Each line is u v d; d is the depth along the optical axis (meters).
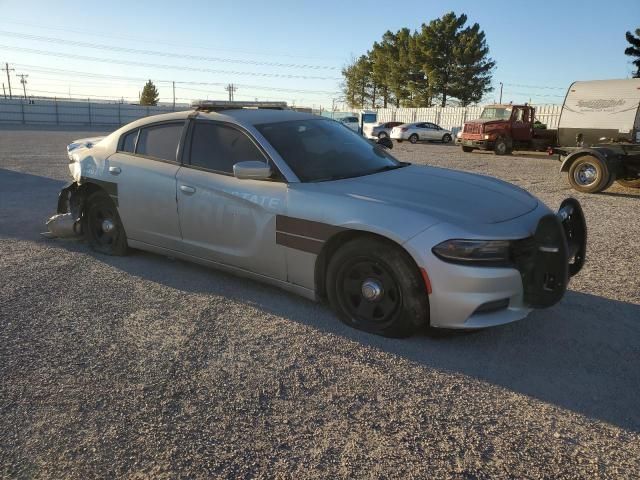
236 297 4.34
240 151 4.30
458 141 24.84
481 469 2.34
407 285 3.39
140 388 2.97
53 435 2.55
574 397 2.92
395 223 3.39
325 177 4.10
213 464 2.36
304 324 3.82
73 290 4.50
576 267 4.05
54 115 55.62
